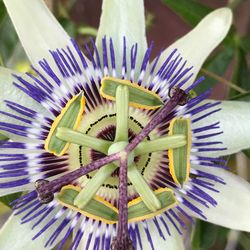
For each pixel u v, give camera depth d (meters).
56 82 0.14
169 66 0.15
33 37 0.15
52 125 0.14
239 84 0.19
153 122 0.13
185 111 0.15
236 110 0.15
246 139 0.15
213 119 0.15
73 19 0.27
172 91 0.14
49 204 0.14
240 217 0.15
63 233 0.15
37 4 0.15
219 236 0.20
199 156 0.15
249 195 0.15
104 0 0.15
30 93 0.14
